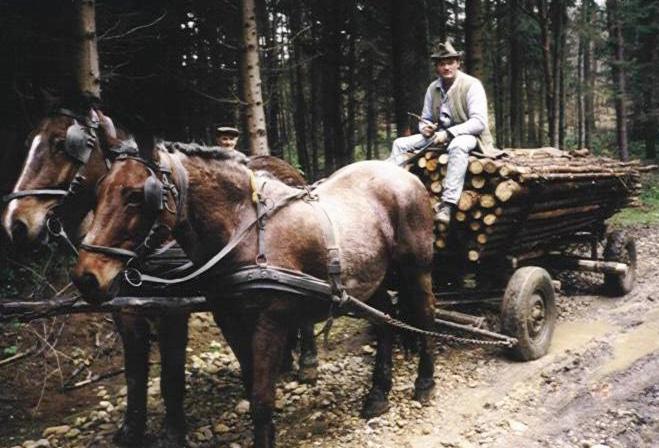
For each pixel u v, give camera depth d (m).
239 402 4.84
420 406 4.52
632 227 11.61
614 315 6.43
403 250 4.37
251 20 6.91
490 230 5.05
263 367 3.35
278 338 3.38
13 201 3.20
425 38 12.95
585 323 6.21
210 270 3.24
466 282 7.34
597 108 29.23
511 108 20.05
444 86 5.66
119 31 7.76
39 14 7.11
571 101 29.11
